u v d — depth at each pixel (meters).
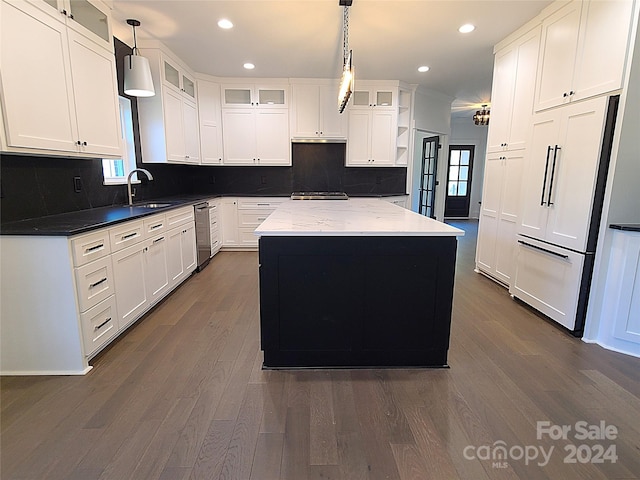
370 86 5.24
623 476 1.42
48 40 2.16
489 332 2.71
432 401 1.89
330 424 1.71
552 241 2.84
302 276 2.13
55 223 2.25
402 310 2.18
